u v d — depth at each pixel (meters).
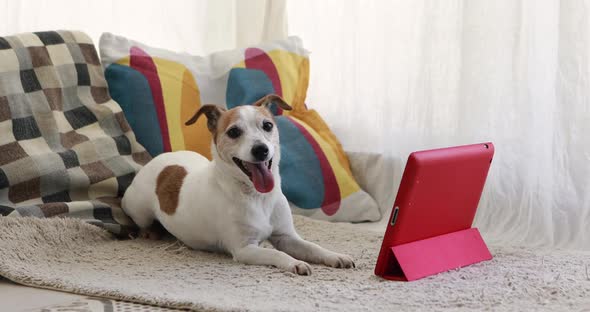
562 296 2.02
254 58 2.82
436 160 2.12
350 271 2.19
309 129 2.79
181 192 2.38
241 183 2.28
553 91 2.50
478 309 1.96
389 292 2.04
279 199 2.32
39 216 2.38
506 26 2.56
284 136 2.74
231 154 2.27
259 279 2.13
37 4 2.87
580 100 2.47
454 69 2.65
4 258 2.21
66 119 2.57
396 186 2.73
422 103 2.68
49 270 2.21
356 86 2.82
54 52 2.61
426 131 2.67
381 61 2.78
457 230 2.27
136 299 2.03
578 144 2.47
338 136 2.86
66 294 2.10
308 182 2.70
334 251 2.36
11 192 2.42
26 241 2.29
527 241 2.48
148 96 2.68
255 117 2.29
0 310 2.01
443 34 2.65
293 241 2.31
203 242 2.36
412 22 2.72
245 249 2.26
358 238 2.47
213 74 2.78
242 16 2.98
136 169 2.59
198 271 2.20
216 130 2.32
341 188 2.72
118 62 2.70
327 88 2.91
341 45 2.85
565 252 2.34
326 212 2.69
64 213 2.42
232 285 2.10
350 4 2.81
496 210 2.57
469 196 2.25
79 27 2.91
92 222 2.44
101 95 2.66
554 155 2.49
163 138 2.67
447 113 2.66
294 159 2.71
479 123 2.59
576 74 2.47
